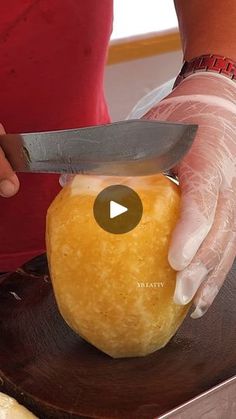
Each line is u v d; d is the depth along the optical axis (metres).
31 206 1.04
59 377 0.66
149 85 1.64
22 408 0.62
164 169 0.64
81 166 0.67
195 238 0.64
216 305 0.73
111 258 0.64
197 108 0.77
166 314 0.66
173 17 1.66
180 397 0.63
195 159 0.71
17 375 0.67
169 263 0.64
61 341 0.71
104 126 0.65
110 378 0.66
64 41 0.97
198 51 0.85
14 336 0.71
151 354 0.68
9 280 0.78
